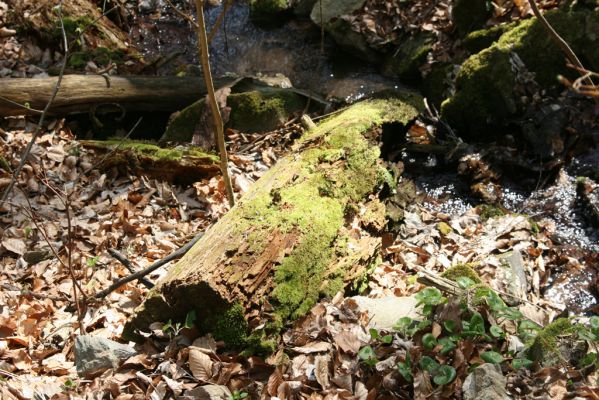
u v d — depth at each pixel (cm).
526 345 218
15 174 268
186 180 349
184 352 228
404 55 433
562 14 371
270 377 216
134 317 242
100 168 351
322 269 251
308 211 261
